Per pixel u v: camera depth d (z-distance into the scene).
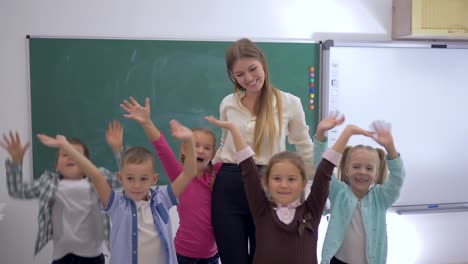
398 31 2.84
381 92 2.90
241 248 1.62
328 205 2.73
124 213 1.52
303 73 2.83
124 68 2.69
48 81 2.63
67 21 2.62
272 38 2.79
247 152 1.52
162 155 1.67
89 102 2.68
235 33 2.76
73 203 1.86
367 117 2.90
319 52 2.83
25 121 2.64
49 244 2.72
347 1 2.86
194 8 2.72
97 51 2.65
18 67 2.60
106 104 2.69
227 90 2.79
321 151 1.62
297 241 1.47
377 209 1.71
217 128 2.80
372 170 1.70
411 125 2.97
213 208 1.68
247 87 1.62
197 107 2.78
